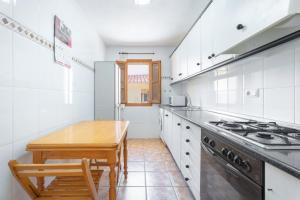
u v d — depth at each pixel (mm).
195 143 1867
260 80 1741
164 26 3625
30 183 1119
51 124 1818
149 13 3076
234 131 1276
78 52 2674
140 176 2627
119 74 4160
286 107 1445
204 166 1567
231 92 2260
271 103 1604
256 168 865
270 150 874
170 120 3393
